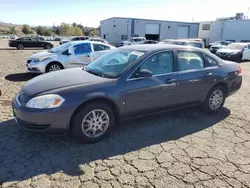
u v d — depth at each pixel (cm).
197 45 1356
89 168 280
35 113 306
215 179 265
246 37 3641
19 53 1962
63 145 334
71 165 286
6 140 344
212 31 4162
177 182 258
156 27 4191
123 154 314
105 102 347
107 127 355
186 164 293
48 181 254
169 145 342
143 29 4109
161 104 399
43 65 813
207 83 446
